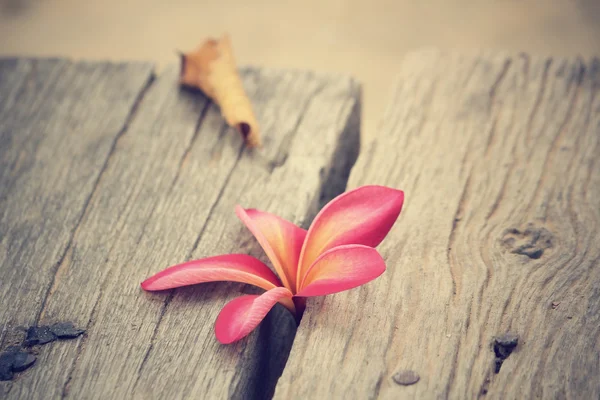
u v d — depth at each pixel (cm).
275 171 40
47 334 34
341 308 34
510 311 34
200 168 40
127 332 34
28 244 37
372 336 33
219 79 43
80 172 40
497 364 33
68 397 33
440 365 33
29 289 36
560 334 33
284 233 35
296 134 42
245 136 41
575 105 42
